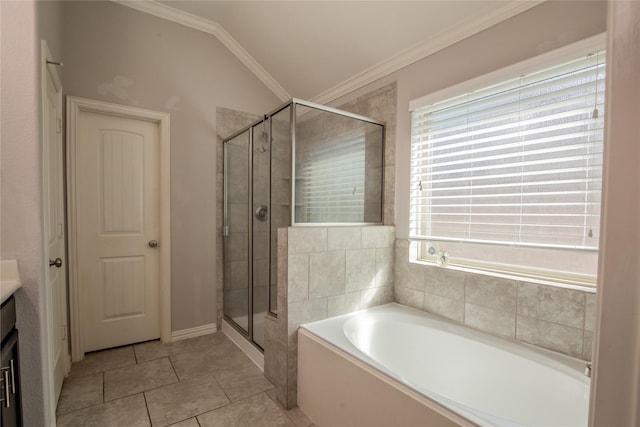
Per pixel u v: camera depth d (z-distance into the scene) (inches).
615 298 13.3
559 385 55.1
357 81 104.2
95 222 96.3
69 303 89.5
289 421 67.9
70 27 88.3
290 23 98.1
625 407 13.0
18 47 45.9
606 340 13.7
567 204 61.2
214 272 115.3
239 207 106.8
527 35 64.4
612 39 13.2
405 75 89.7
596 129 57.1
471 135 75.9
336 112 88.2
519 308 66.0
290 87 125.0
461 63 76.0
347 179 90.3
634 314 12.6
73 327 90.4
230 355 97.0
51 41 68.9
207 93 112.7
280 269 75.9
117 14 95.8
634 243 12.5
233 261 110.9
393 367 76.9
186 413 69.5
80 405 71.5
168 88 104.8
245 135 102.7
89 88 91.1
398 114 91.8
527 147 66.9
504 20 67.9
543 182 64.2
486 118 72.7
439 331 73.4
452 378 69.6
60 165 80.3
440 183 83.4
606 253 13.6
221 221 116.5
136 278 103.4
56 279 72.6
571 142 60.7
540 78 63.4
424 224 88.4
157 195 106.0
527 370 59.6
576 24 57.9
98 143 96.1
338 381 61.2
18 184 46.3
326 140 86.7
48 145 61.6
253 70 123.1
